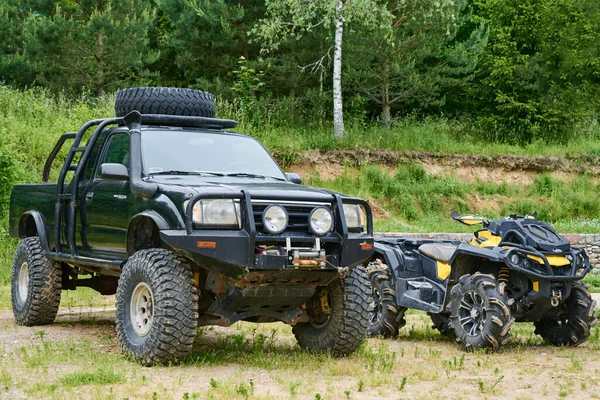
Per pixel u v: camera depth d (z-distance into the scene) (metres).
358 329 7.06
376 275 8.88
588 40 28.56
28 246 8.95
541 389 5.92
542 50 28.83
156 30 28.80
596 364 7.13
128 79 25.05
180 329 6.32
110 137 7.92
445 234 16.73
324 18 22.34
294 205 6.55
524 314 8.12
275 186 6.83
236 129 22.62
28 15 24.36
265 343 7.95
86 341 7.68
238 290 6.65
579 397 5.64
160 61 29.12
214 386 5.62
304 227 6.59
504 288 7.83
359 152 23.25
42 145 19.59
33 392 5.41
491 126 28.06
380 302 8.83
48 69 23.52
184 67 25.67
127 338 6.65
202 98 8.27
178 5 24.62
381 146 24.12
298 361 6.80
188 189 6.48
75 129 20.42
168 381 5.88
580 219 23.27
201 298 7.14
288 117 24.84
